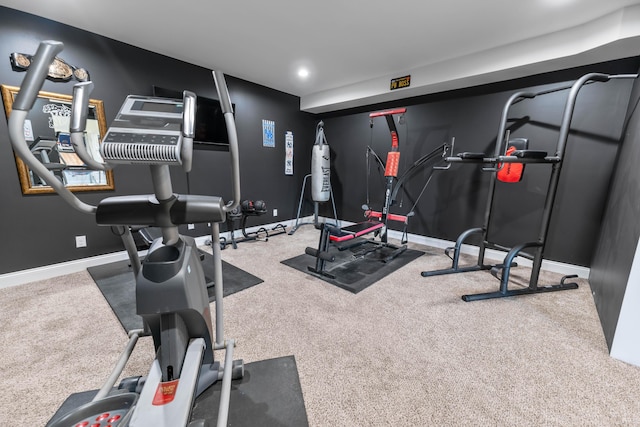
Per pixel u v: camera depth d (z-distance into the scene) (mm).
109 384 1102
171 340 1013
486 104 3301
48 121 2502
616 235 2020
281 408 1261
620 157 2393
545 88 2889
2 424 1181
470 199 3531
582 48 2320
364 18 2309
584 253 2791
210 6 2168
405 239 4047
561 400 1329
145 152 721
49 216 2617
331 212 5254
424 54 2994
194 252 1145
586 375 1484
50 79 2459
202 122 3574
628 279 1547
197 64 3402
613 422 1216
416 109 3900
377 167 4477
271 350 1661
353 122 4691
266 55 3098
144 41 2801
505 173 2627
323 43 2775
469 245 3588
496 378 1465
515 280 2711
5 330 1820
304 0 2072
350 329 1883
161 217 914
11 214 2426
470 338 1795
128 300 2201
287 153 4809
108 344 1699
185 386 962
